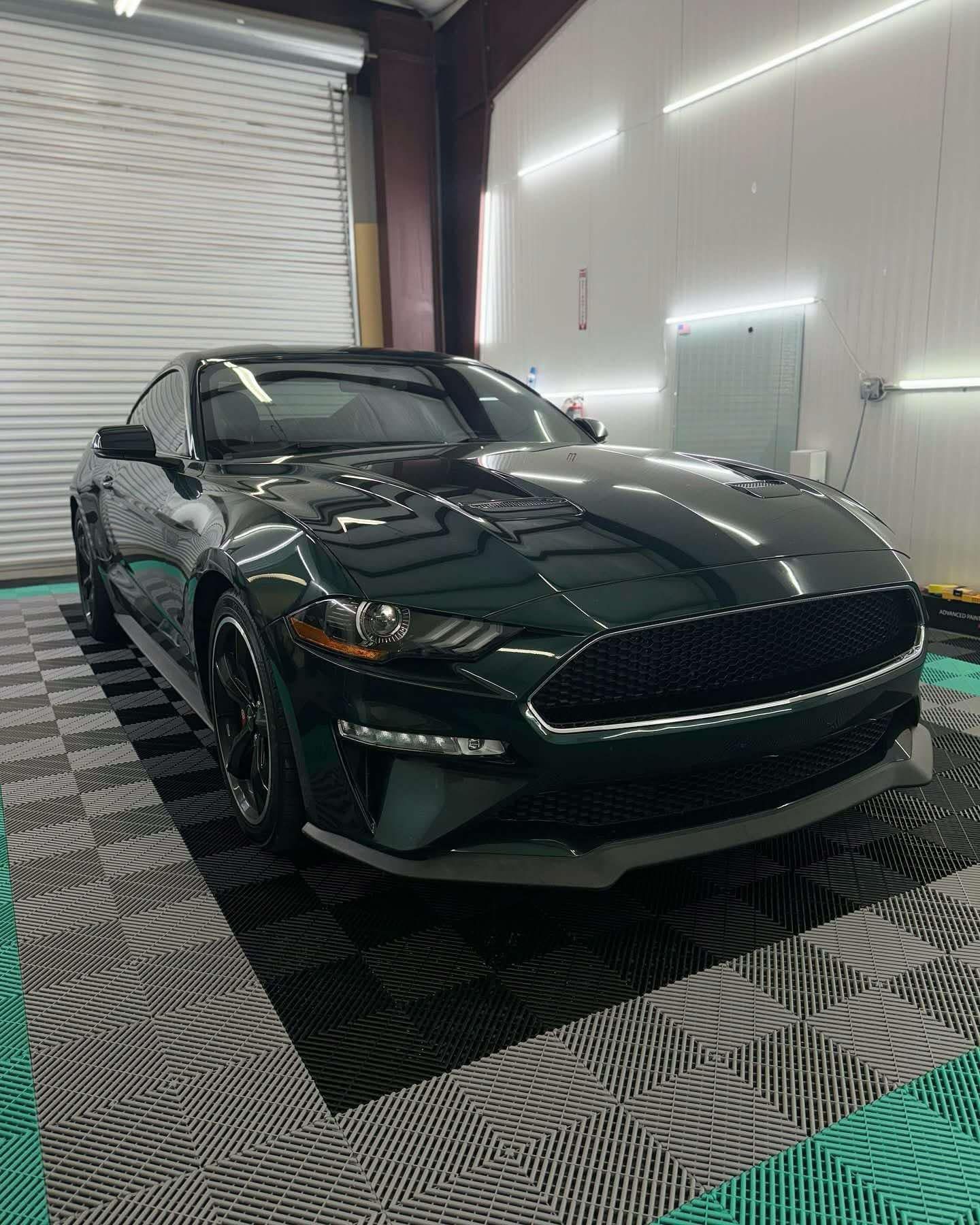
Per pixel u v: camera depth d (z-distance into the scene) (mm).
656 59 4922
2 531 5770
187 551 1736
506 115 6430
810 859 1558
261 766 1521
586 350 5859
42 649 3414
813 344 4121
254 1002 1200
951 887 1452
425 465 1733
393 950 1318
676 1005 1173
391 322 7117
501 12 6277
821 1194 877
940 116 3453
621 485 1569
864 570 1395
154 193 6074
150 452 1992
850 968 1246
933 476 3652
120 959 1308
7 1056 1106
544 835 1233
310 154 6664
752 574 1285
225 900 1472
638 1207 865
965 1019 1136
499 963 1278
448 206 7316
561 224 5953
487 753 1172
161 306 6207
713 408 4773
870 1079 1032
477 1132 967
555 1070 1058
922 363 3641
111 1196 896
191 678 1992
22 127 5566
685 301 4918
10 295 5648
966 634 3328
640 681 1203
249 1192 896
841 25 3797
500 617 1170
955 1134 949
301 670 1280
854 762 1485
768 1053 1079
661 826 1274
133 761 2131
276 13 6473
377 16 6684
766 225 4324
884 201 3715
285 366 2256
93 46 5723
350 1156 939
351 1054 1093
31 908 1456
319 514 1443
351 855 1284
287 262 6688
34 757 2168
